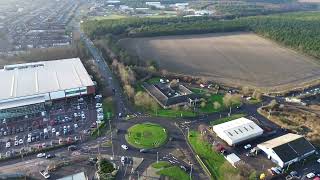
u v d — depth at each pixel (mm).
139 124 199125
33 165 162375
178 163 164125
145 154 170750
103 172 154875
